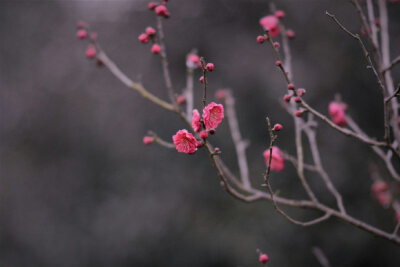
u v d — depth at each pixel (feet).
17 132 15.62
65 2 16.55
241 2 13.82
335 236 11.00
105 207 13.85
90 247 13.39
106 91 15.15
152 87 14.16
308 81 11.80
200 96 12.82
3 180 14.74
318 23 12.25
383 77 4.31
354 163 11.01
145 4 15.15
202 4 14.40
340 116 4.62
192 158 13.29
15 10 16.39
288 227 11.38
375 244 10.62
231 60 13.34
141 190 13.66
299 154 4.56
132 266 12.76
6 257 13.84
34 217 14.46
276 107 12.12
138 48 14.92
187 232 12.55
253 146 12.25
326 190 11.14
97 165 14.62
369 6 4.51
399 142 4.39
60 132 15.39
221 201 12.62
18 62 16.25
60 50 16.24
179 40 14.19
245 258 11.39
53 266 13.47
